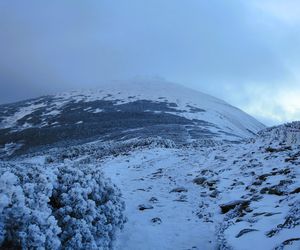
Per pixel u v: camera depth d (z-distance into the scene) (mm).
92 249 8938
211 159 23688
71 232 8781
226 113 133500
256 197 13531
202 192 17000
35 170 9469
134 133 75000
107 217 10547
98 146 44344
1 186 7551
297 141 21703
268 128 31734
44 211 7918
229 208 13633
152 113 115062
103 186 11141
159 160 26391
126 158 28797
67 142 86125
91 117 115312
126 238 12078
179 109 124812
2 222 7051
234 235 10680
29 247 7148
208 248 11180
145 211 14938
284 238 9250
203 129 87250
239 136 90312
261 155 20625
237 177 17625
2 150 93000
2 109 154125
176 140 60000
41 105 152750
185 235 12352
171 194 17406
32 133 102188
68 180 9906
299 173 15273
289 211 10953
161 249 11398
